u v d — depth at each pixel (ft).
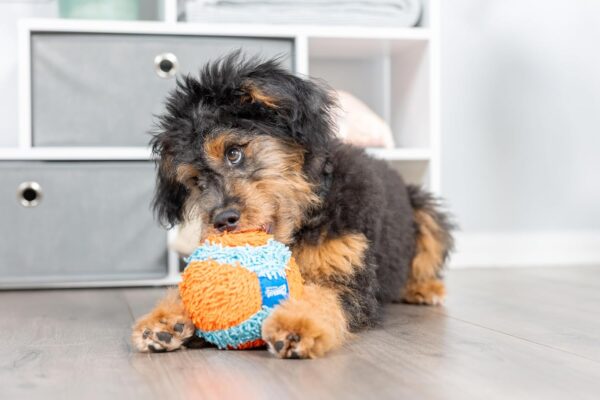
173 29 5.21
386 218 3.85
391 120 6.30
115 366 3.00
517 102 6.59
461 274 5.80
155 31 5.19
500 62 6.55
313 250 3.50
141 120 5.25
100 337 3.57
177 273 5.35
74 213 5.24
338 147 3.82
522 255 6.54
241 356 3.09
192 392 2.60
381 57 6.32
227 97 3.56
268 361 3.00
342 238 3.50
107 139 5.24
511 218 6.61
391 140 5.52
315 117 3.58
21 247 5.20
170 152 3.72
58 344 3.43
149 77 5.24
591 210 6.73
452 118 6.50
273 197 3.51
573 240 6.63
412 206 4.48
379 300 3.86
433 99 5.51
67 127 5.20
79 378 2.84
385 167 4.31
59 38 5.15
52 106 5.18
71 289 5.31
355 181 3.64
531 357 3.06
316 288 3.40
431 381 2.70
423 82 5.63
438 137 5.52
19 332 3.71
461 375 2.79
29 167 5.17
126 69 5.21
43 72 5.16
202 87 3.61
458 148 6.52
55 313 4.26
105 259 5.27
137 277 5.30
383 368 2.89
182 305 3.29
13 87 6.02
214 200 3.44
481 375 2.79
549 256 6.59
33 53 5.14
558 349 3.20
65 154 5.16
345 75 6.39
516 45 6.57
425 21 5.60
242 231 3.35
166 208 4.01
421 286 4.43
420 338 3.41
